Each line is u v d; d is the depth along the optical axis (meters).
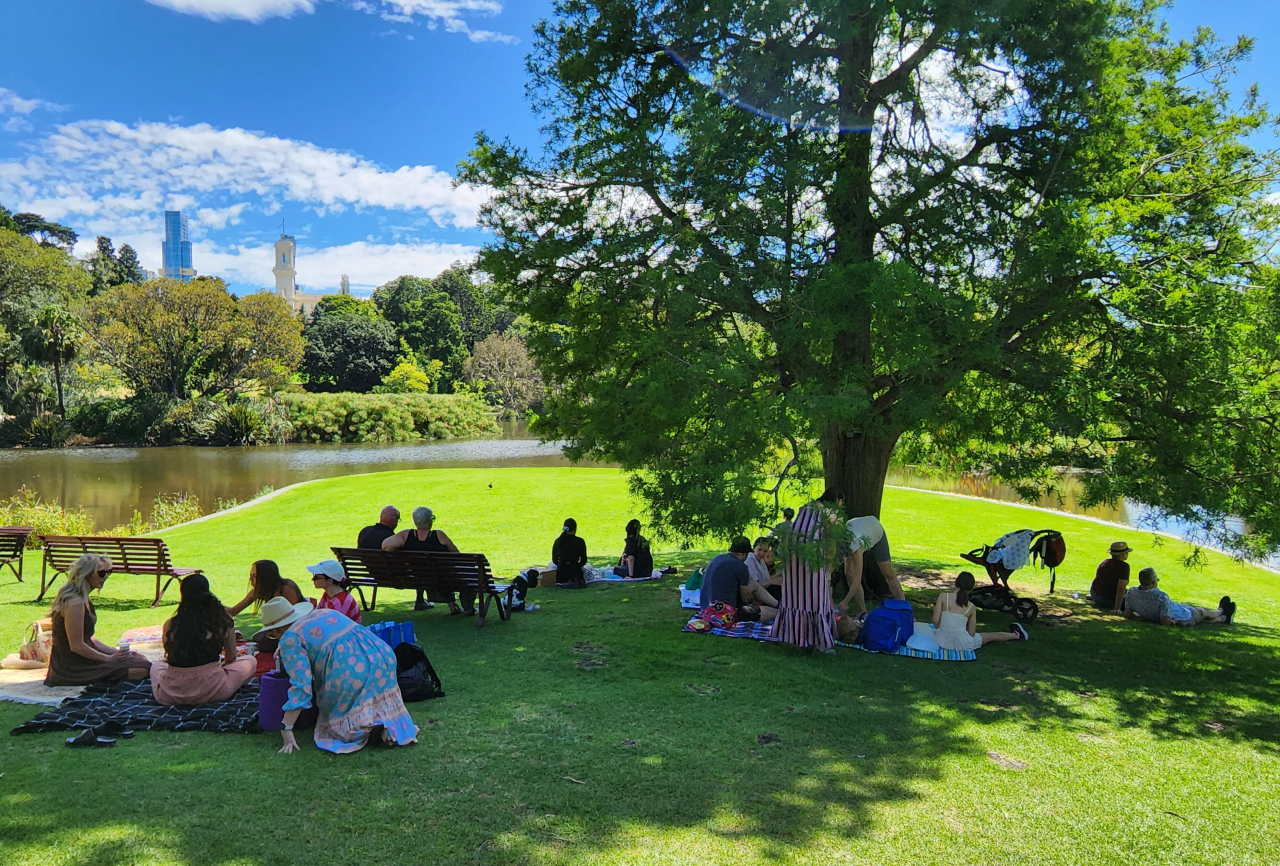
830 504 6.98
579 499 20.14
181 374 62.28
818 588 7.48
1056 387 7.96
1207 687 7.22
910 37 9.20
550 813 3.94
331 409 62.47
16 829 3.50
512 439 65.75
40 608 8.75
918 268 8.70
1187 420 7.87
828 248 8.80
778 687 6.36
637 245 7.84
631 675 6.55
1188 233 8.50
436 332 99.56
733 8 7.52
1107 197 8.42
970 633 7.77
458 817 3.84
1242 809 4.49
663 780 4.42
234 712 5.13
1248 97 8.63
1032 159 8.94
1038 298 8.01
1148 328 7.82
